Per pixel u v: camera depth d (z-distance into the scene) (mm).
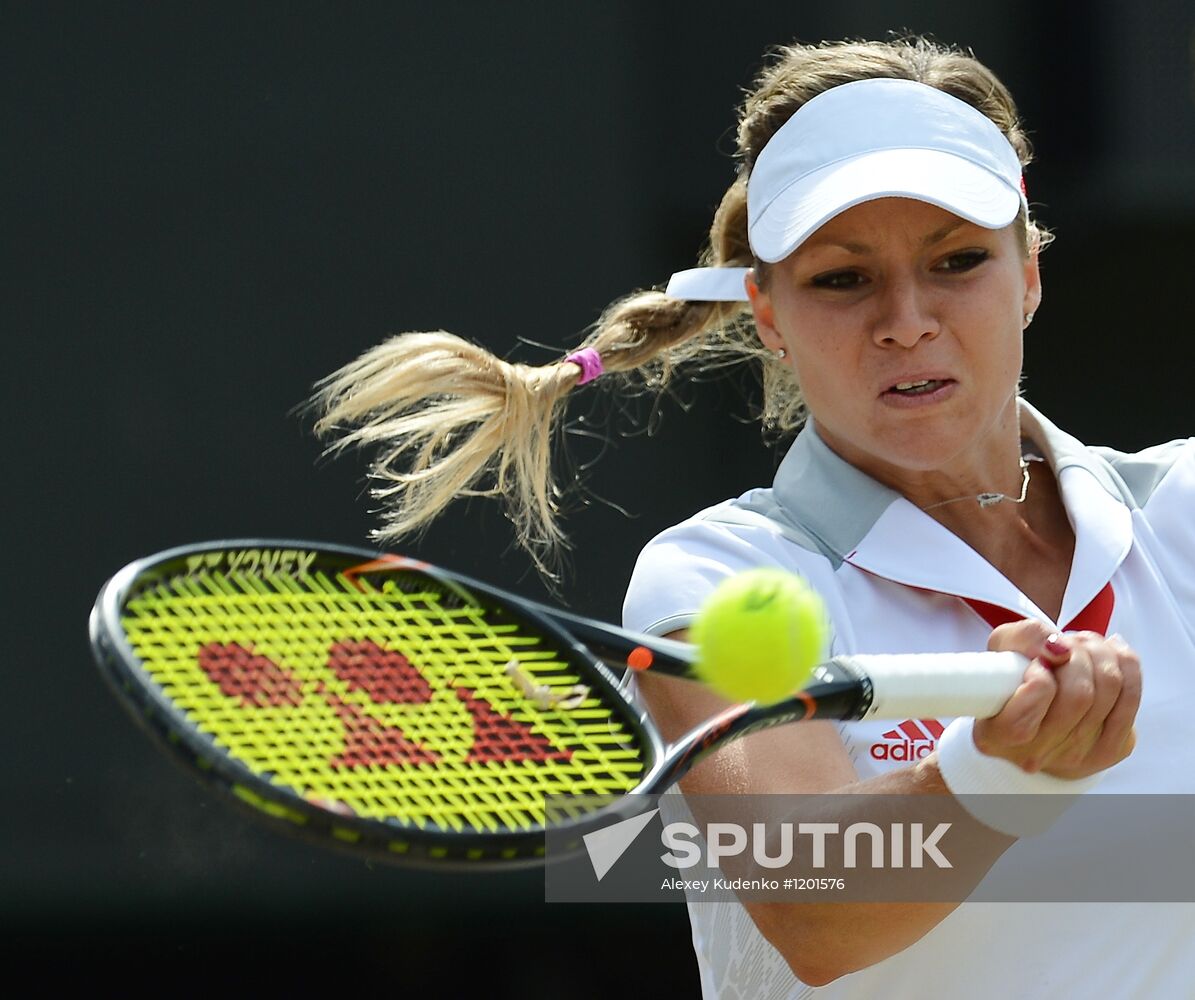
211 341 15367
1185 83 16812
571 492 15547
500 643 6406
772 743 6980
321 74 15602
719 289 8758
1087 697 6148
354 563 6293
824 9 16109
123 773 15203
